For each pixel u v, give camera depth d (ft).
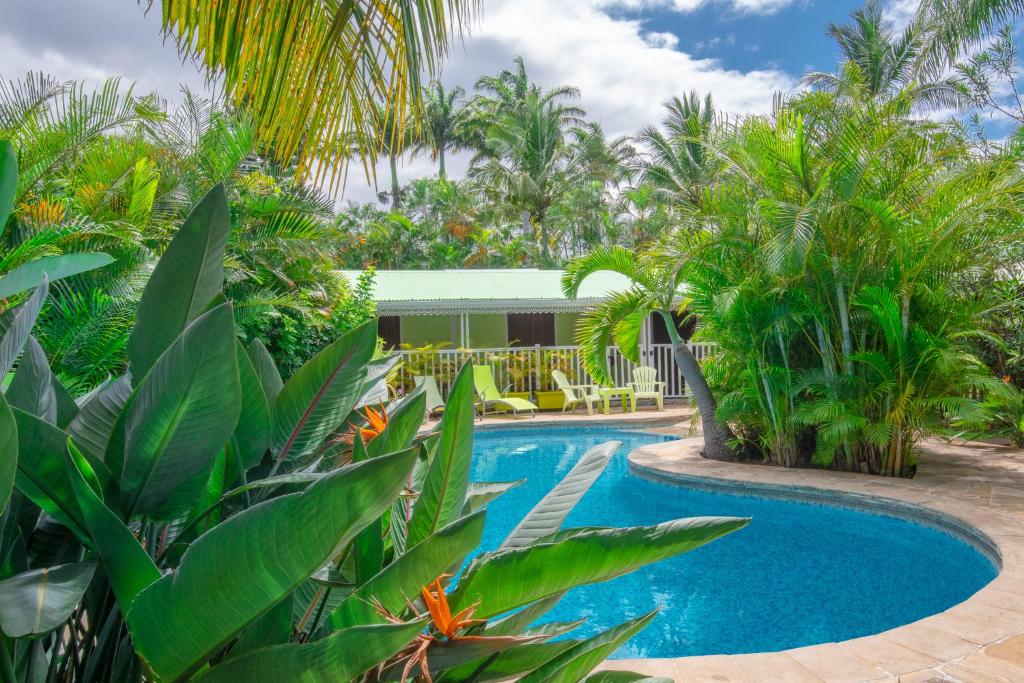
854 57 83.20
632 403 55.57
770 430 31.55
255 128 10.42
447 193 143.95
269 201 33.50
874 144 27.37
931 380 27.35
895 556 21.17
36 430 3.55
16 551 3.88
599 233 131.85
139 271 22.74
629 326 34.86
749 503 27.55
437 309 57.06
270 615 3.63
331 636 3.08
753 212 29.96
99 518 3.30
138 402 3.77
